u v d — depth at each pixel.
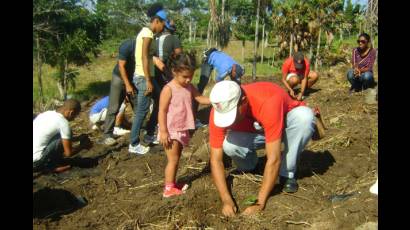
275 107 3.43
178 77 4.05
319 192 3.98
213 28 13.00
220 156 3.68
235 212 3.70
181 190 4.17
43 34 14.28
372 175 4.20
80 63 15.94
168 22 6.19
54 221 3.78
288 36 23.27
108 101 6.63
